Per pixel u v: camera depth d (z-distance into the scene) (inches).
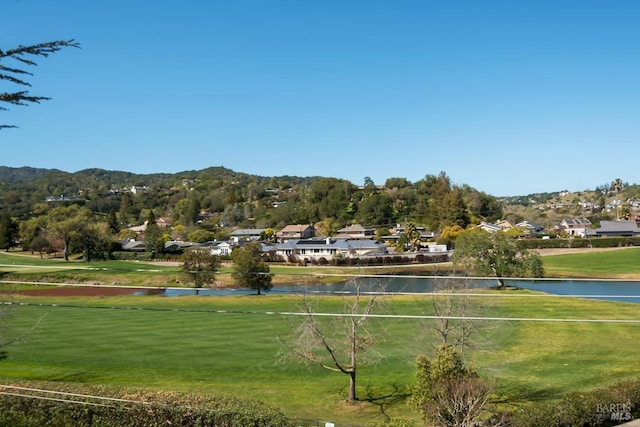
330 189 7765.8
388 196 7081.7
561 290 2348.7
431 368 824.3
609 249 4473.4
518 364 1205.1
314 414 933.2
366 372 1178.0
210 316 1804.9
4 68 381.4
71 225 4424.2
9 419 741.3
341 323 1332.4
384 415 929.5
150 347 1406.3
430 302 1845.5
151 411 747.4
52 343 1453.0
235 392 1047.6
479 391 788.6
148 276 2650.1
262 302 2032.5
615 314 1731.1
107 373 1171.3
